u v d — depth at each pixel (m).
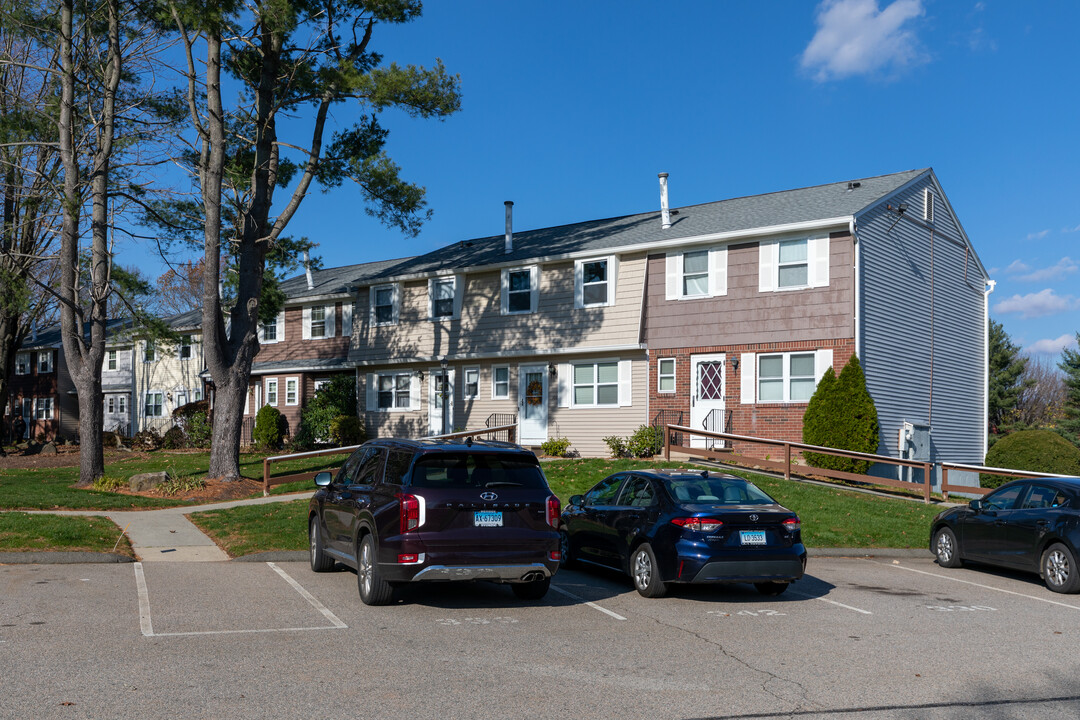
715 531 10.29
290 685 6.54
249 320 21.78
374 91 20.70
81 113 24.58
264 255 22.17
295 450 32.38
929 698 6.55
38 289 34.78
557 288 28.31
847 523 17.11
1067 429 51.22
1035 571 12.27
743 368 24.41
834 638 8.64
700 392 25.22
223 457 21.27
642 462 23.09
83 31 23.33
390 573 9.36
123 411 49.41
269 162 22.23
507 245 30.86
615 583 11.98
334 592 10.49
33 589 10.02
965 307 29.39
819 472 22.05
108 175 23.92
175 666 6.98
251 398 39.44
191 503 18.94
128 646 7.60
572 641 8.27
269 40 21.17
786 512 10.62
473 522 9.48
